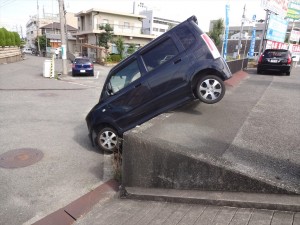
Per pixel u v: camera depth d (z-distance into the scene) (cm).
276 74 1288
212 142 369
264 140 390
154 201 303
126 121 477
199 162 290
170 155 305
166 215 266
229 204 261
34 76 1753
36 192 369
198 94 480
